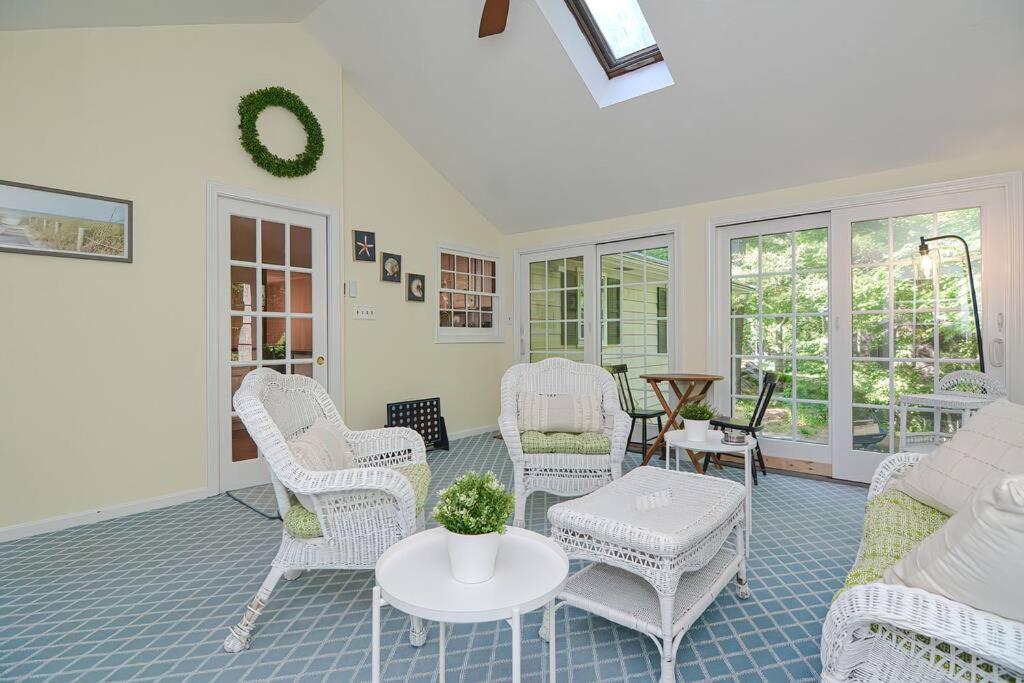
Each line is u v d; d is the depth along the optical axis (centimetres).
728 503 174
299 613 183
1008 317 296
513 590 116
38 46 260
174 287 306
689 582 171
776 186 375
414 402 432
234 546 243
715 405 411
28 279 256
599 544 157
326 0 348
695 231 419
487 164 454
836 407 357
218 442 325
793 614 180
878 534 144
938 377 322
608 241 478
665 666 140
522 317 547
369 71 395
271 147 351
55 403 264
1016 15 238
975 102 279
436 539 148
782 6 265
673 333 436
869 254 344
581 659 156
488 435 509
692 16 284
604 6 328
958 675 88
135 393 291
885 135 313
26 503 255
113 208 282
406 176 452
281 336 360
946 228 317
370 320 419
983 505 86
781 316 386
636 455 429
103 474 279
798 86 300
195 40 317
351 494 165
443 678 136
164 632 170
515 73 358
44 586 203
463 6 326
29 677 147
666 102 339
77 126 271
